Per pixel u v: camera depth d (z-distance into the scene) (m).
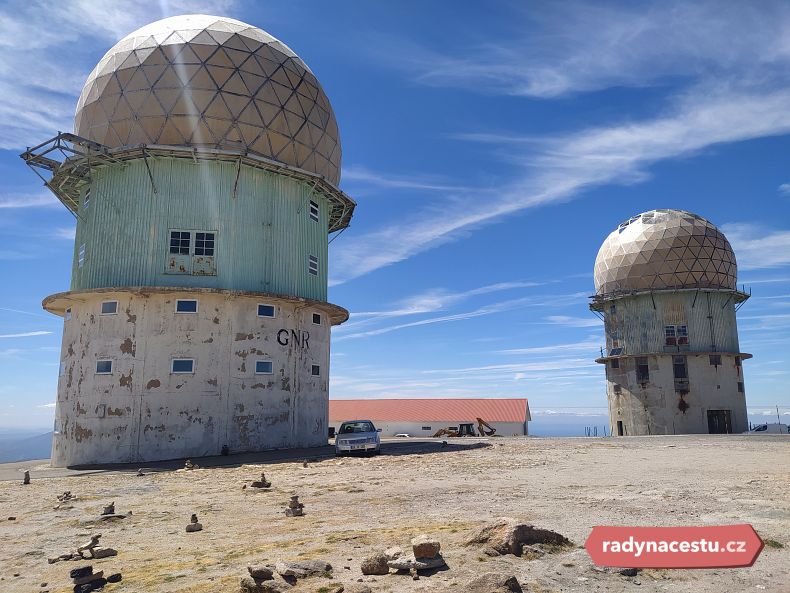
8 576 6.88
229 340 25.16
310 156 28.92
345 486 13.33
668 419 45.97
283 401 26.25
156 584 6.10
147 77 26.25
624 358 48.72
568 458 19.05
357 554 6.85
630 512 8.86
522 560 6.29
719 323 47.12
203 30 27.27
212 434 24.16
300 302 26.78
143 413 23.75
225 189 26.69
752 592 5.39
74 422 24.50
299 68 29.17
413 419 57.34
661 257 47.41
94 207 27.17
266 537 8.26
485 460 18.83
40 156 26.36
